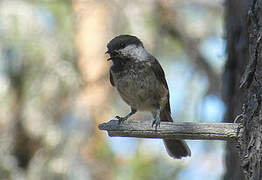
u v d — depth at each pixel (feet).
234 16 28.99
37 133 40.45
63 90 40.55
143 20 43.27
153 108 32.42
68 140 40.40
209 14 47.96
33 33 40.37
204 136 19.38
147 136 20.49
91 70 41.57
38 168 39.68
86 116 40.88
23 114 40.55
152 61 31.04
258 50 19.31
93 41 42.09
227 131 19.26
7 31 40.09
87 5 41.96
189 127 19.70
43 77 40.45
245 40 27.68
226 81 29.22
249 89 19.51
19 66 40.42
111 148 40.65
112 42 31.19
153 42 43.55
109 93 41.73
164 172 39.68
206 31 47.29
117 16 42.60
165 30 44.50
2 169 39.81
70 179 39.60
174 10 45.55
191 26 47.24
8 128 40.78
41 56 40.34
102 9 42.34
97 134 40.70
